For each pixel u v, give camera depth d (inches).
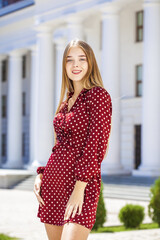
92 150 155.3
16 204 789.9
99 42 1384.1
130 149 1312.7
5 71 1911.9
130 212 493.0
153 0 1056.8
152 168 1047.6
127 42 1334.9
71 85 173.8
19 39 1608.0
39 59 1375.5
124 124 1326.3
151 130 1056.8
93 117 158.9
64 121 163.0
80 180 153.8
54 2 1306.6
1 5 1713.8
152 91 1057.5
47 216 165.0
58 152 163.5
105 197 923.4
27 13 1553.9
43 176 166.1
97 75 169.2
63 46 1408.7
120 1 1120.2
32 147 1576.0
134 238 408.2
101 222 475.5
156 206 486.9
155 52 1058.1
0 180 1219.2
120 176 1080.2
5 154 1898.4
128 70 1330.0
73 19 1239.5
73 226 151.1
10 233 472.4
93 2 1182.9
